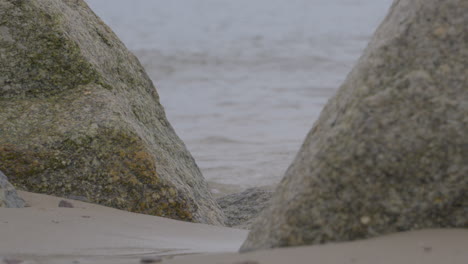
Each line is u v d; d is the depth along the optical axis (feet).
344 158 17.16
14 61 33.99
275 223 17.92
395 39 18.17
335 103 18.95
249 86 127.54
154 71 155.53
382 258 14.76
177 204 32.73
